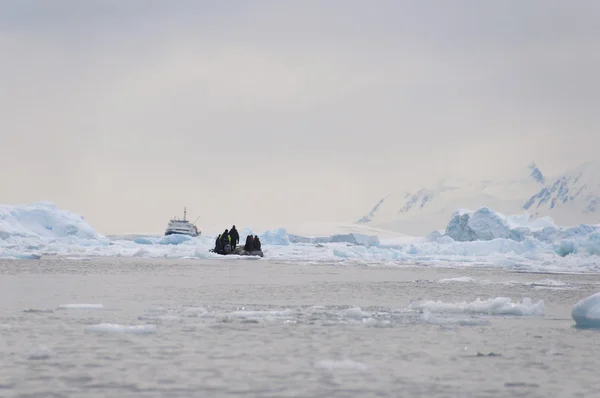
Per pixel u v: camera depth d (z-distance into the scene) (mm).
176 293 62312
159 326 39812
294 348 33781
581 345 35844
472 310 49750
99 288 66938
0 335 35938
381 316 45688
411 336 37906
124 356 31172
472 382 27781
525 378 28547
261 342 35188
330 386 26734
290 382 27203
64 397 24797
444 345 35375
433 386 27078
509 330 40750
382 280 87312
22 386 26047
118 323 40719
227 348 33438
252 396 25312
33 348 32594
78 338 35219
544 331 40562
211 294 61906
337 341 35875
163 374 28109
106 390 25719
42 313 45062
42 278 81500
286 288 71000
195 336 36562
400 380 27875
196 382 27016
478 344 35812
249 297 59719
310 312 47594
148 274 91938
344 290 69500
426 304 50625
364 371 29203
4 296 57438
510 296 66062
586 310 42812
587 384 27703
